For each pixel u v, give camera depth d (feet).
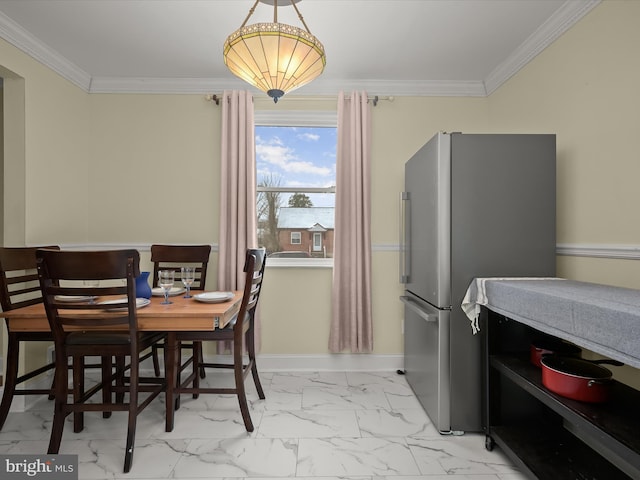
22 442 5.75
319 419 6.56
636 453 3.05
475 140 5.96
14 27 6.77
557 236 6.58
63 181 8.30
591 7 5.72
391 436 6.00
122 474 4.96
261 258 6.97
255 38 4.93
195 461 5.26
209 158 9.22
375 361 9.13
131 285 5.16
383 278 9.19
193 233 9.21
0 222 9.33
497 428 5.54
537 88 7.21
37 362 7.44
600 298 3.63
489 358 5.54
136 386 5.25
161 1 6.17
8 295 6.00
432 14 6.48
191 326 5.52
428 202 6.48
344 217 8.93
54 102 8.01
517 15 6.47
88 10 6.41
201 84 9.11
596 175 5.68
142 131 9.19
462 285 5.98
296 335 9.20
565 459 4.74
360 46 7.54
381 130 9.22
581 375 4.25
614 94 5.33
